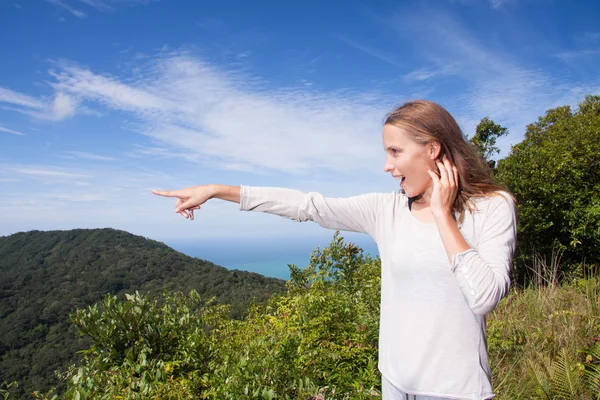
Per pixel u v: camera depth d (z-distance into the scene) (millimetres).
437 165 1269
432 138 1245
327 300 3707
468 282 1090
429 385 1208
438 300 1215
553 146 7586
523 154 7711
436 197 1191
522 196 7246
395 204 1422
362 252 5172
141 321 3340
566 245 6969
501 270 1125
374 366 2990
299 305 3848
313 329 3375
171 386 2826
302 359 2885
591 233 6582
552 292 4848
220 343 3824
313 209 1477
